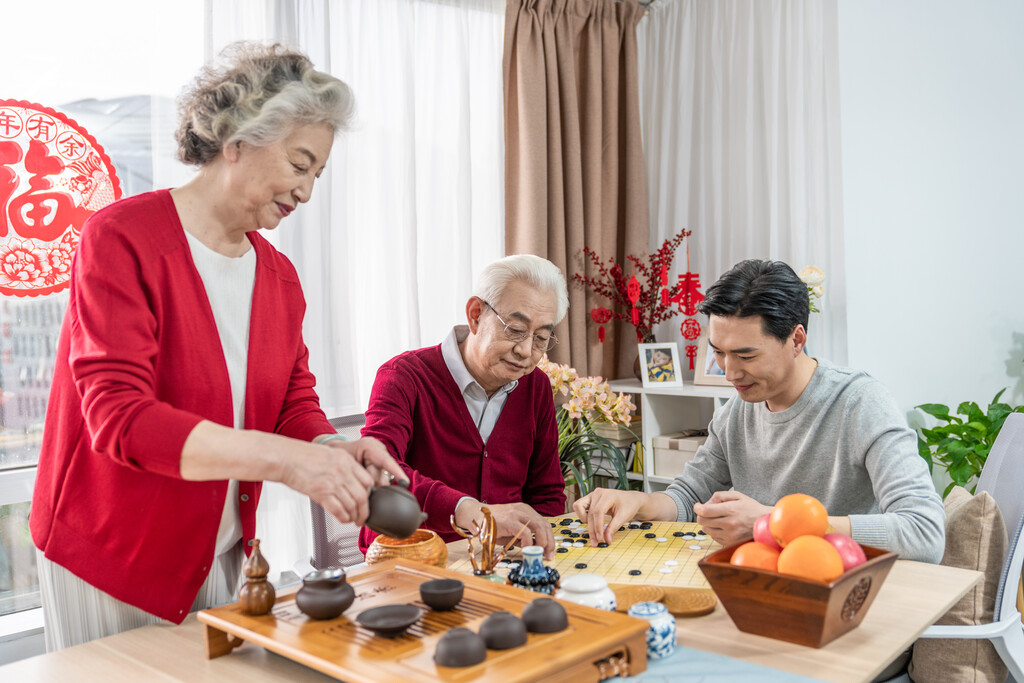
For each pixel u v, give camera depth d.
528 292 1.81
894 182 3.27
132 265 1.22
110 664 1.08
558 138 3.25
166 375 1.27
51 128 2.23
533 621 0.98
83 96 2.28
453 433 1.96
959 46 3.59
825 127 3.07
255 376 1.39
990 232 3.75
